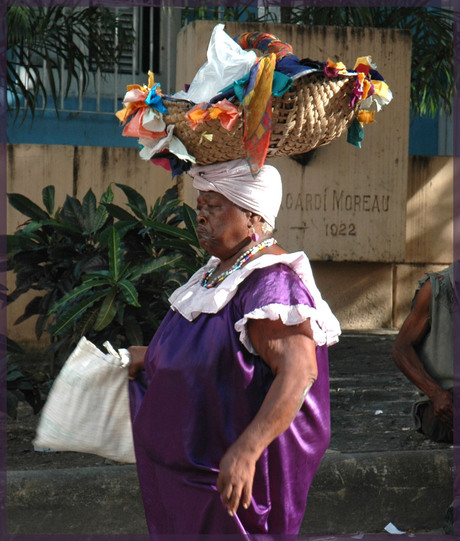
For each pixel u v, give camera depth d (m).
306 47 8.29
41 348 8.12
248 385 3.19
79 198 8.49
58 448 3.83
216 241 3.31
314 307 3.15
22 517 4.63
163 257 5.91
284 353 3.06
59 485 4.68
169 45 9.98
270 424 2.98
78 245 6.47
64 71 10.41
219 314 3.24
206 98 3.11
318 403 3.33
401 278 9.55
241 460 2.95
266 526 3.27
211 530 3.24
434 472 5.04
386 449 5.47
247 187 3.25
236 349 3.18
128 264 5.84
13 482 4.64
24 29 8.61
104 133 10.66
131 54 10.72
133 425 3.47
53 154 8.41
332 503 4.93
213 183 3.26
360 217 8.70
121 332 6.18
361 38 8.41
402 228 8.76
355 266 9.41
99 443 3.82
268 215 3.32
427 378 4.82
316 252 8.63
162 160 3.38
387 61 8.53
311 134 3.15
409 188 9.51
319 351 3.35
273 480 3.25
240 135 3.09
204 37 8.00
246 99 2.95
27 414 6.30
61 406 3.79
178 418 3.25
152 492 3.45
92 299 5.74
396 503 5.01
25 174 8.35
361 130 3.43
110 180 8.55
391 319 9.57
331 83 3.11
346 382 7.14
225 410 3.21
